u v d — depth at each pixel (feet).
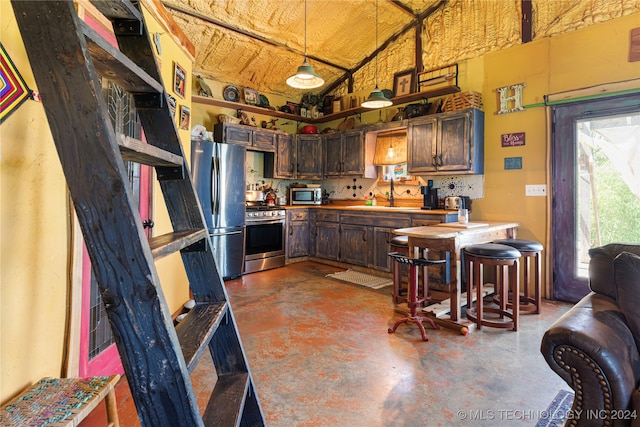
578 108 11.12
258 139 17.01
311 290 12.69
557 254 11.60
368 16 15.06
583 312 4.60
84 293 5.64
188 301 10.93
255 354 7.63
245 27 14.65
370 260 15.16
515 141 12.44
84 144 2.40
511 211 12.56
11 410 3.60
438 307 10.05
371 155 16.90
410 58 15.78
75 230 5.19
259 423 4.08
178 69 9.92
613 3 10.37
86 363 5.69
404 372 6.86
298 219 17.65
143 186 8.09
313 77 11.60
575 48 11.10
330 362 7.28
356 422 5.35
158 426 2.45
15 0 2.40
